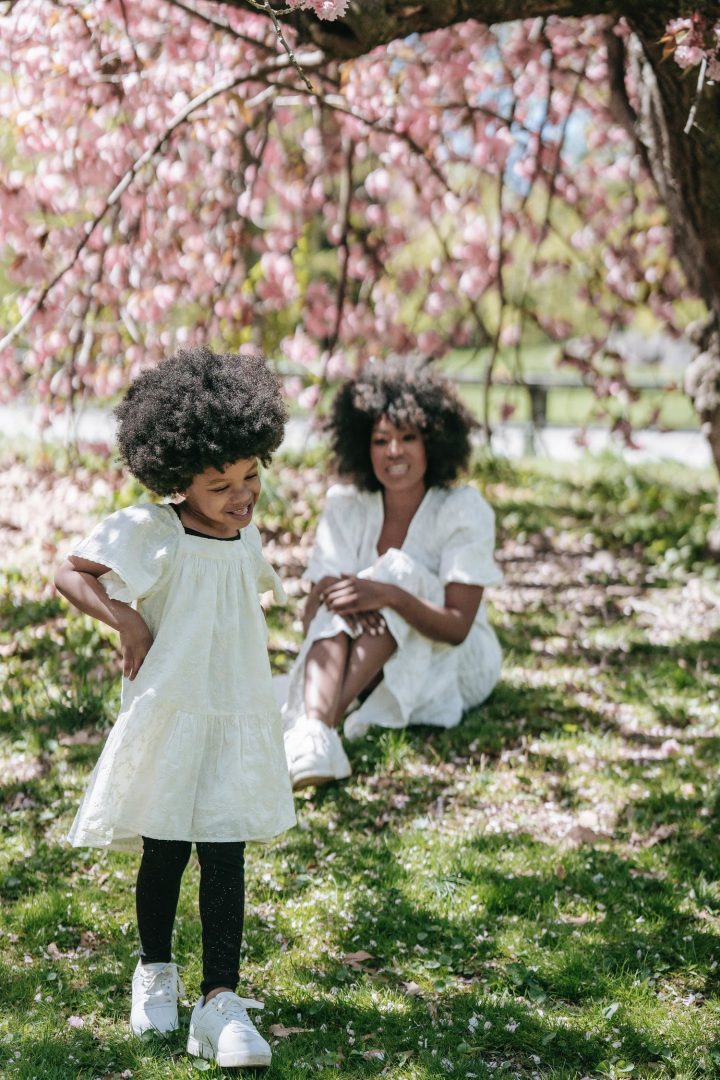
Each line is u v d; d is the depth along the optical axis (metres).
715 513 7.96
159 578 2.65
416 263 8.66
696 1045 2.65
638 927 3.15
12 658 5.05
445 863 3.46
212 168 7.02
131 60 5.77
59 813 3.71
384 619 4.29
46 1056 2.53
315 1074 2.52
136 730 2.59
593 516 8.38
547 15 4.15
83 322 6.56
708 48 4.12
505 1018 2.73
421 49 7.04
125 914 3.15
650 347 13.94
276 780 2.74
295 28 3.95
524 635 5.72
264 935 3.07
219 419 2.57
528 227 8.16
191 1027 2.57
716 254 5.23
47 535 7.10
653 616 6.08
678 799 3.90
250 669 2.72
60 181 5.94
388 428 4.41
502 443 13.23
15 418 12.61
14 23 5.37
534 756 4.23
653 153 5.59
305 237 7.40
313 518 7.75
